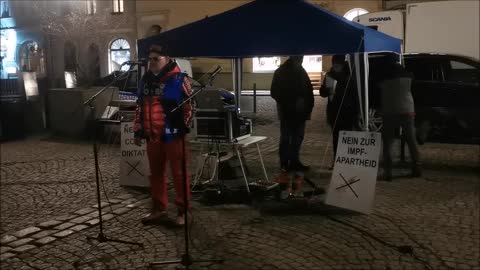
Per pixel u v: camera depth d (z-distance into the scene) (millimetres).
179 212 4836
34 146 10016
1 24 26766
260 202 5566
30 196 6250
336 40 4707
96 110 10508
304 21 4832
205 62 22594
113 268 3975
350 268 3904
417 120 8438
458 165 7461
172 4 24281
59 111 10977
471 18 10508
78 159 8492
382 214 5168
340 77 6719
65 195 6230
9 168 7949
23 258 4281
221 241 4461
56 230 4938
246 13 5051
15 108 11266
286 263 3990
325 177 6758
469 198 5730
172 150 4668
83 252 4336
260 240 4473
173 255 4180
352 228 4758
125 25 25203
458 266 3951
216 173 6176
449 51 10758
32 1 25516
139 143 4887
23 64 26531
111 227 4945
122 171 6371
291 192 5727
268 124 12273
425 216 5109
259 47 4961
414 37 11039
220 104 5488
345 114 6723
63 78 25141
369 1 20422
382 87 6527
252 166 7500
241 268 3904
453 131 8234
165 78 4598
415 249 4270
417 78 8469
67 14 24281
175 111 4516
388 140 6527
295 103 5574
